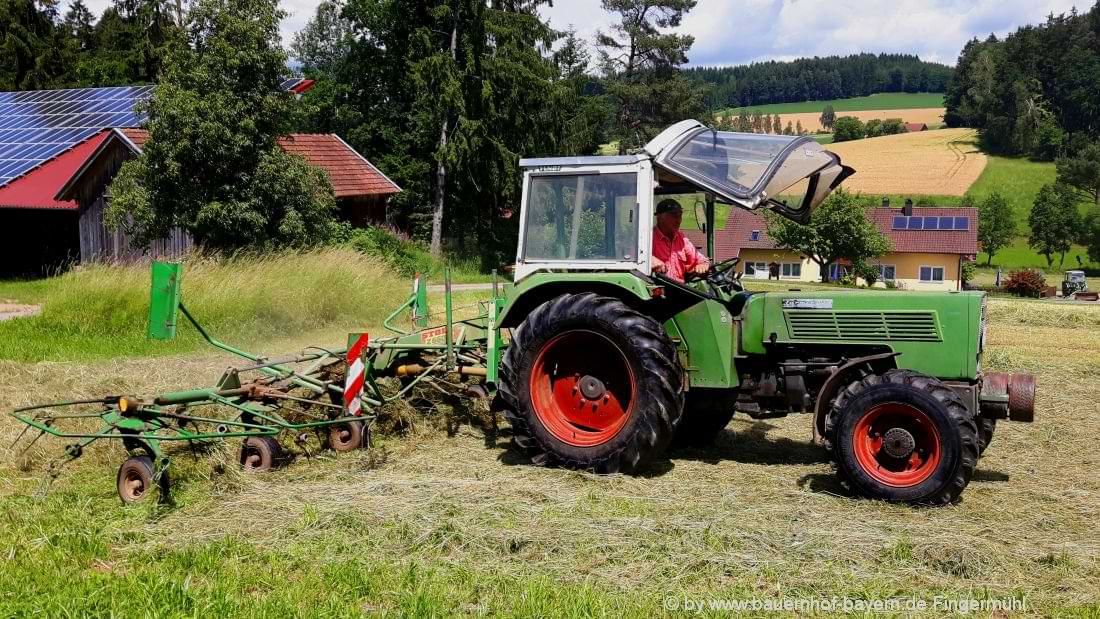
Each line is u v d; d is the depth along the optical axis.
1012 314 22.23
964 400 5.91
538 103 35.69
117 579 4.28
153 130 19.33
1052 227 85.94
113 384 8.99
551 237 6.75
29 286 22.91
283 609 3.98
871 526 5.19
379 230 31.27
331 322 14.67
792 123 166.88
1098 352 13.95
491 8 34.72
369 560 4.62
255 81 19.97
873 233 49.56
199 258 15.20
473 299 20.61
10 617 3.87
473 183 36.56
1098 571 4.58
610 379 6.50
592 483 6.05
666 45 51.78
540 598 4.08
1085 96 119.56
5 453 6.64
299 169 20.80
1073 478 6.41
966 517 5.44
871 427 5.85
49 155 27.52
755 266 56.88
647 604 4.07
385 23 37.00
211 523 5.22
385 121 41.97
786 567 4.55
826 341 6.32
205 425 6.89
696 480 6.23
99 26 54.19
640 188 6.38
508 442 7.32
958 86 135.62
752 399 6.68
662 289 6.26
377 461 6.71
